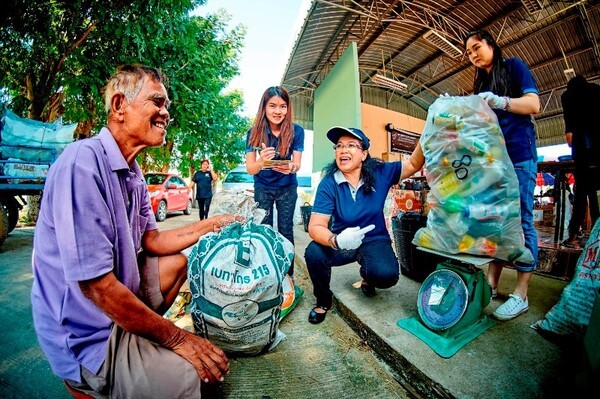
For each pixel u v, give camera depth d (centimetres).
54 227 95
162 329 100
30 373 143
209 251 131
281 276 138
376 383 136
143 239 142
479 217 134
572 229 267
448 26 886
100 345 99
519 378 119
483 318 159
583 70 1004
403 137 1012
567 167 280
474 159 134
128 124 107
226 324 129
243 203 161
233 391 129
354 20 844
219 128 894
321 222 186
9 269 309
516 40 916
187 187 1009
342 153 185
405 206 487
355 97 664
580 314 130
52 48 532
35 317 101
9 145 427
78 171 92
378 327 164
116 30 511
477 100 137
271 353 158
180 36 613
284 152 237
